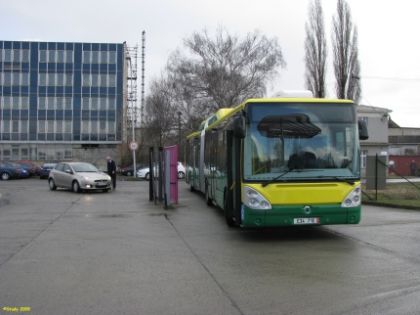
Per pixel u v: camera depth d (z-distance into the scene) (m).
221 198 13.82
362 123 10.42
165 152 17.69
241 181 10.34
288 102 10.10
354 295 6.18
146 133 57.91
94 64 74.62
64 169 26.53
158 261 8.32
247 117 10.05
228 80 52.41
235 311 5.58
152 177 20.55
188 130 53.62
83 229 12.23
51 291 6.44
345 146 10.08
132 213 15.78
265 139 9.98
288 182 9.82
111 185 27.00
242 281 6.93
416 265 7.90
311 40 39.75
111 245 9.92
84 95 74.38
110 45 74.81
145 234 11.40
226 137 12.59
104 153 74.44
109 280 7.01
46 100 74.06
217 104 51.88
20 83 73.69
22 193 24.86
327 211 9.81
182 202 19.44
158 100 57.94
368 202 18.42
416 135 82.81
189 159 26.95
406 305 5.74
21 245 9.93
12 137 73.62
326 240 10.38
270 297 6.12
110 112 74.50
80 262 8.27
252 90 52.53
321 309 5.63
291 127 10.02
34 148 73.88
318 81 39.53
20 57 73.75
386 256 8.64
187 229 12.20
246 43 53.75
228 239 10.62
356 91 37.97
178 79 53.50
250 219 9.82
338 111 10.16
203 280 6.99
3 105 73.44
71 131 74.12
